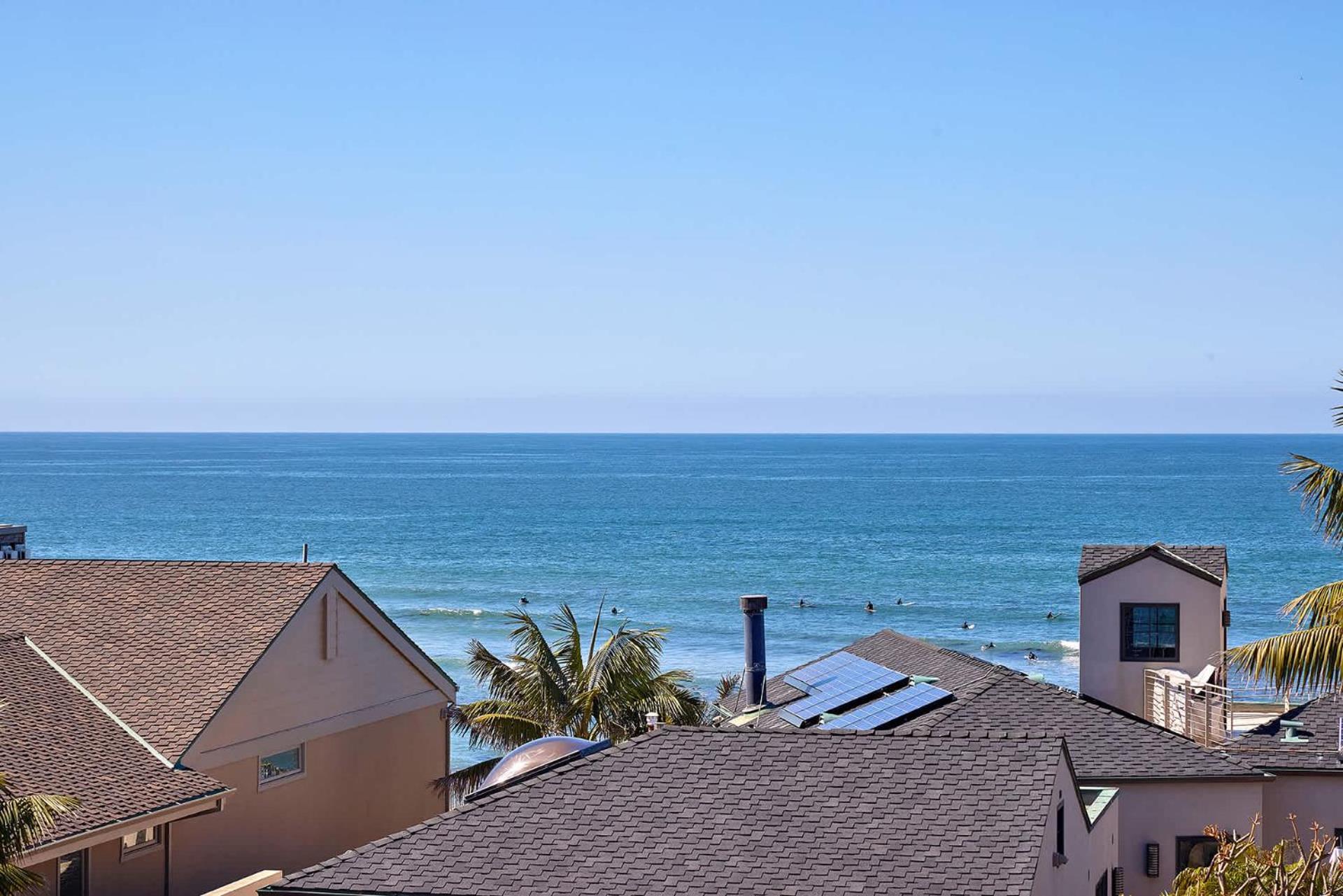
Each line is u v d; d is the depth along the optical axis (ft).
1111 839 73.82
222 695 81.97
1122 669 102.06
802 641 294.46
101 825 68.18
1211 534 506.07
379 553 467.52
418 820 104.27
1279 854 54.90
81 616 90.68
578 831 56.08
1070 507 643.45
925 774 58.18
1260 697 117.80
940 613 333.62
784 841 54.13
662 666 262.88
